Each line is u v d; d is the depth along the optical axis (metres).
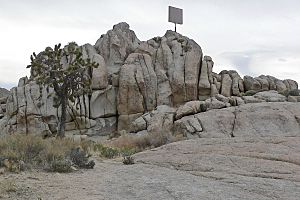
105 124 37.38
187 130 27.59
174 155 16.64
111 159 17.45
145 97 37.81
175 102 38.19
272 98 33.62
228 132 26.58
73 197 8.77
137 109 37.25
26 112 36.91
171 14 47.34
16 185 9.58
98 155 18.20
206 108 31.94
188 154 16.64
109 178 11.60
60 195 8.91
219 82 40.53
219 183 11.25
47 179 10.77
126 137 28.23
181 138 26.30
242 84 40.75
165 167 14.69
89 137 35.59
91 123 36.88
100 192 9.47
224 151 17.09
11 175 10.84
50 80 27.47
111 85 38.94
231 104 33.03
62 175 11.66
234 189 10.41
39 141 14.80
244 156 16.09
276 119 26.75
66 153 14.52
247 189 10.51
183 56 40.56
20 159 12.59
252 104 30.03
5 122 38.59
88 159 15.00
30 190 9.20
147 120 32.41
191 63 39.78
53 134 36.41
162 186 10.41
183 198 9.03
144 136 27.22
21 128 36.78
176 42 42.25
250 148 17.44
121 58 42.44
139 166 14.54
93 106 37.56
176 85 38.28
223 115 28.55
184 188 10.19
